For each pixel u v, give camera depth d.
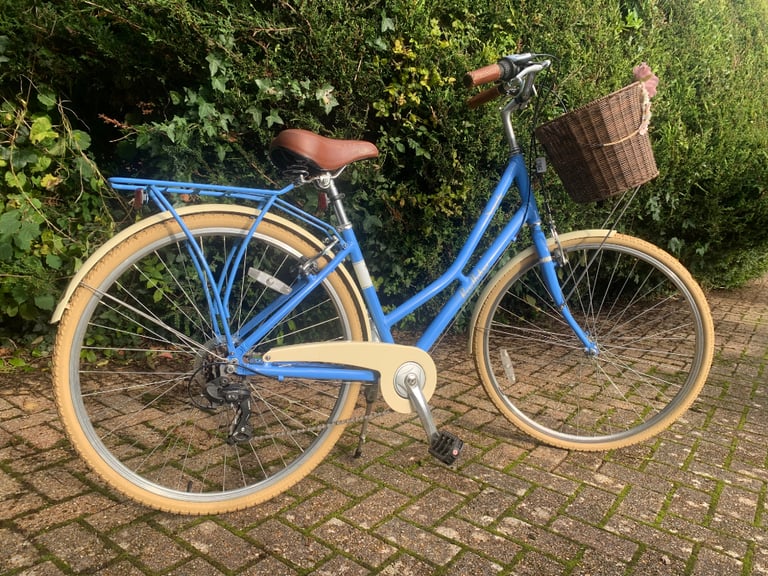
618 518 1.97
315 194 3.05
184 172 2.82
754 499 2.10
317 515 1.95
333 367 1.99
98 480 2.11
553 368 3.36
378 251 3.43
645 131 1.98
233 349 1.85
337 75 2.71
